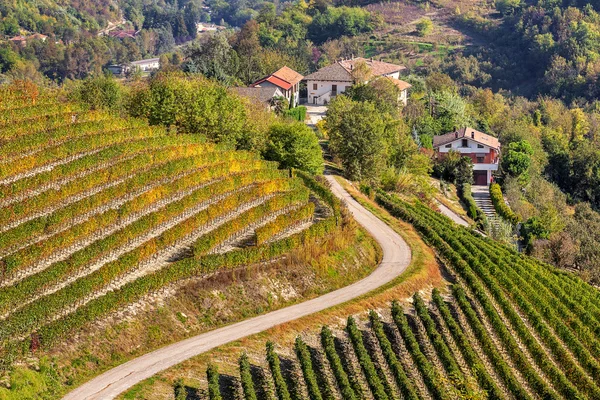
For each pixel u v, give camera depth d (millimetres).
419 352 50625
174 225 61000
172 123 84688
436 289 61469
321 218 71188
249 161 76750
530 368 51031
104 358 45938
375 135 92938
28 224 53531
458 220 94938
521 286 65938
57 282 49750
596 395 50281
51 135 69562
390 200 84938
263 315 55281
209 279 55031
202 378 45344
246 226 64750
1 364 40688
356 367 49750
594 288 75875
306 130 87125
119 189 62688
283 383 44375
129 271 53531
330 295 59969
